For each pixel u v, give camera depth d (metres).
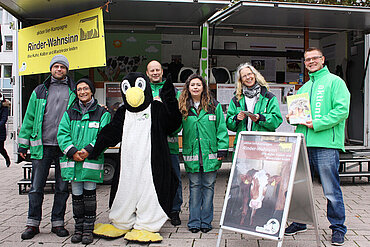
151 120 3.90
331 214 3.59
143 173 3.80
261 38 8.07
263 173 3.26
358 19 6.72
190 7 5.68
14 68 6.10
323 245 3.56
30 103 3.96
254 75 4.08
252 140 3.46
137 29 7.14
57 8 5.57
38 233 3.98
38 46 5.65
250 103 4.11
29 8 5.59
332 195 3.59
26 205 5.21
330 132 3.63
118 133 3.89
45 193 5.98
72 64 5.23
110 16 6.41
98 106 4.01
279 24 7.21
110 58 7.45
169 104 3.88
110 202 3.94
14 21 6.12
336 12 6.23
